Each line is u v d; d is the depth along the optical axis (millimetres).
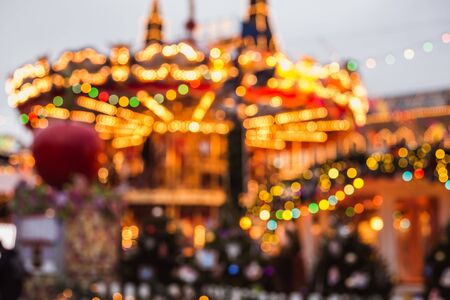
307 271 6953
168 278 6742
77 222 7043
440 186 8156
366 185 8719
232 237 6551
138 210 13453
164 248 6773
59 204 6918
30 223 7145
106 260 7297
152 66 11898
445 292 5625
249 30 13938
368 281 5754
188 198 13391
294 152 15281
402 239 8867
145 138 13852
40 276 6969
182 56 11852
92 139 7352
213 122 13359
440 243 5742
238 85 12234
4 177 12844
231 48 12773
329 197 8664
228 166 12562
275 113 13914
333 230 6066
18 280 6418
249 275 6391
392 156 8125
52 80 12422
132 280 6840
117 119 14141
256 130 14391
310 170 9031
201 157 13570
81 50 12195
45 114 13500
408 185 8367
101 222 7309
